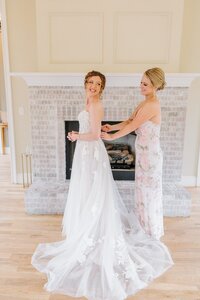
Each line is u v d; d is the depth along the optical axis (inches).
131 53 118.7
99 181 86.3
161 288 76.7
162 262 87.7
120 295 72.7
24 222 114.0
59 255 87.7
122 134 91.7
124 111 124.7
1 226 110.5
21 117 146.9
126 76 116.2
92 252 84.8
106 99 123.3
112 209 87.0
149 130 90.5
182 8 113.1
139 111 90.7
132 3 113.8
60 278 78.5
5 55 138.2
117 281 76.9
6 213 121.8
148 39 117.0
